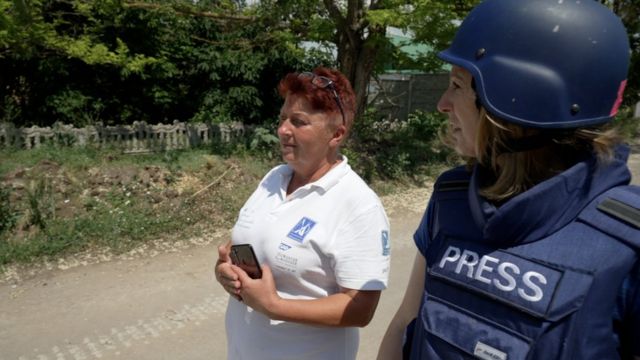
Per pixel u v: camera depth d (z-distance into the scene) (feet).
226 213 20.33
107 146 25.07
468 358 3.17
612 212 2.97
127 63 25.67
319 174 5.73
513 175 3.27
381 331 12.19
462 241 3.51
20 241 16.16
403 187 27.68
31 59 26.66
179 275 15.23
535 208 3.08
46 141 23.77
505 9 3.31
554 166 3.27
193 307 13.25
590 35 3.09
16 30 21.74
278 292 5.55
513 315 3.03
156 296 13.82
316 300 5.25
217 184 22.33
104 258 16.10
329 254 5.32
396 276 15.79
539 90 3.08
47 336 11.66
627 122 4.21
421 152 33.04
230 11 30.04
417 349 3.67
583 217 3.03
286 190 5.97
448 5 23.44
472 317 3.23
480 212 3.34
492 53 3.27
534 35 3.14
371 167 28.43
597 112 3.12
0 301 13.19
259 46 32.65
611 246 2.89
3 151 21.90
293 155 5.65
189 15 28.09
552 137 3.20
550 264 2.99
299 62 34.14
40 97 28.07
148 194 20.15
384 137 33.71
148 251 16.87
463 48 3.49
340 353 5.58
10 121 27.40
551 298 2.90
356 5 28.04
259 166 25.22
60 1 26.71
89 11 27.37
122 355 11.00
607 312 2.84
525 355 2.92
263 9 28.86
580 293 2.84
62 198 18.70
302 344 5.42
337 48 31.07
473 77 3.38
